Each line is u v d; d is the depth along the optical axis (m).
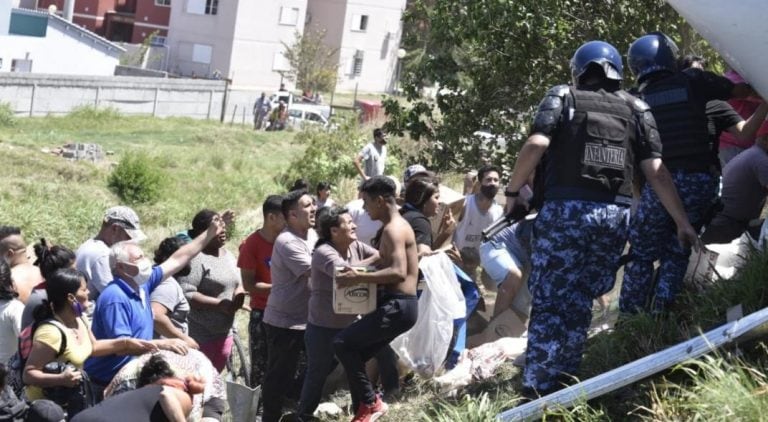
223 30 62.84
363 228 8.98
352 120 24.45
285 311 7.80
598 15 12.65
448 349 7.84
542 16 12.59
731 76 7.76
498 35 13.18
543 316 5.92
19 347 6.80
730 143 8.28
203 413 6.52
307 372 7.38
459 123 14.42
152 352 6.46
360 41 70.44
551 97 5.83
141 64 61.69
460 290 7.84
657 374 5.82
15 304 7.45
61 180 26.17
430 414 6.88
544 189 5.96
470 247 9.24
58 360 6.51
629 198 5.87
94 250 8.03
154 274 7.55
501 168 14.13
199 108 50.47
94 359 6.94
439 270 7.72
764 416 4.81
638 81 6.78
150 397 5.77
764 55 6.42
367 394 6.99
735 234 7.51
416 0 15.45
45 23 51.91
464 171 14.76
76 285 6.60
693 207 6.50
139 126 42.50
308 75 63.38
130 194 24.92
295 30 63.97
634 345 6.41
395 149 18.22
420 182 7.94
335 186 21.92
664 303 6.58
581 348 6.04
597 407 5.79
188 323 8.28
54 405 6.17
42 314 6.60
